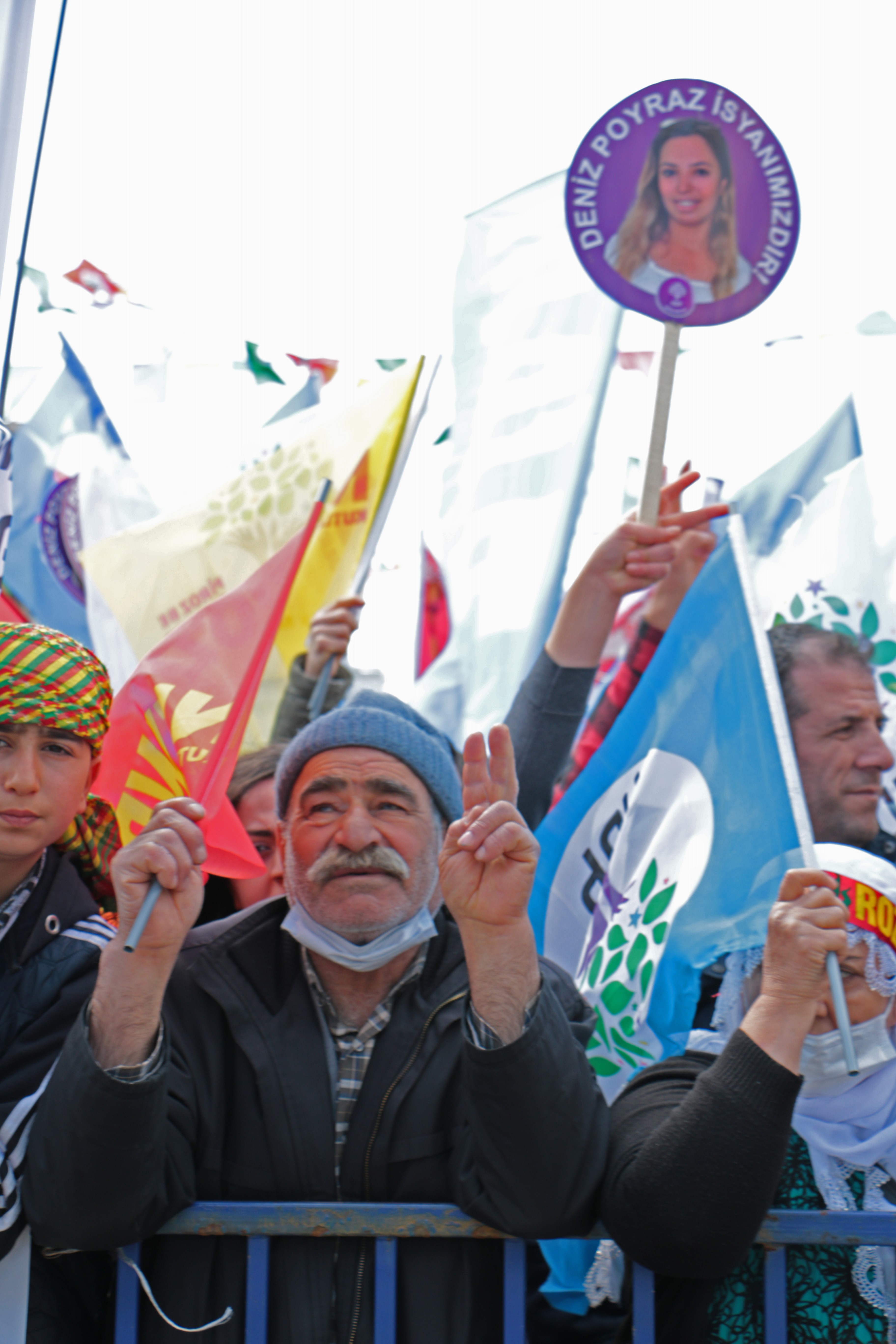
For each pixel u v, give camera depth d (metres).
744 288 2.62
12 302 2.67
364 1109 2.10
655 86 2.62
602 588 3.31
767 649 2.48
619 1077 2.51
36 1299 2.01
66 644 2.20
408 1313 1.99
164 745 2.44
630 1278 2.18
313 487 3.39
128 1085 1.82
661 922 2.51
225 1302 2.02
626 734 2.70
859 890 2.23
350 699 2.57
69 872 2.25
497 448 3.91
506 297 3.96
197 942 2.30
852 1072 1.85
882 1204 2.12
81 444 3.90
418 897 2.24
